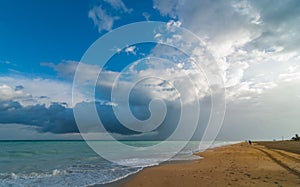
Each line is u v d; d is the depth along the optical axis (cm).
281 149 3219
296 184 886
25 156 2394
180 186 916
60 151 3103
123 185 955
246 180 975
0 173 1263
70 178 1103
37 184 976
